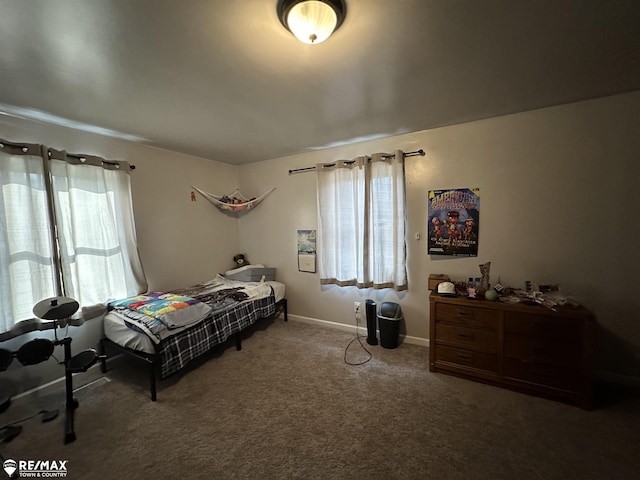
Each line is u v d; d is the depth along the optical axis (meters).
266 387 2.28
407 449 1.62
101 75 1.66
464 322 2.32
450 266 2.81
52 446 1.70
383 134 2.95
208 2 1.10
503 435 1.70
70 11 1.13
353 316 3.42
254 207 4.13
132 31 1.27
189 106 2.12
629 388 2.13
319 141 3.13
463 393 2.14
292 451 1.62
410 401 2.06
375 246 3.05
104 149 2.74
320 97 2.02
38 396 2.21
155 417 1.94
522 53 1.53
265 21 1.22
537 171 2.40
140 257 3.02
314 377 2.41
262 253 4.12
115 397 2.18
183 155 3.50
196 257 3.68
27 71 1.59
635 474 1.43
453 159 2.72
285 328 3.58
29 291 2.18
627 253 2.15
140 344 2.20
